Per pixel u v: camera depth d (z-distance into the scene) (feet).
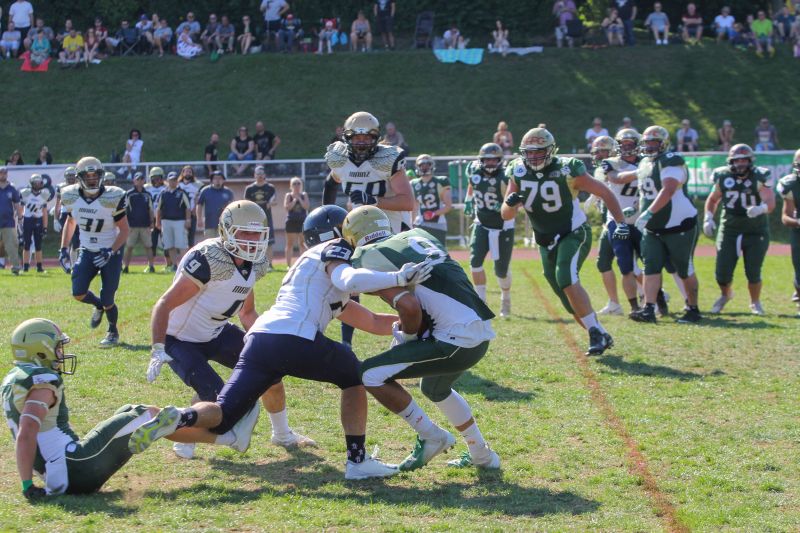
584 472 38.91
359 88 219.61
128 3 249.96
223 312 41.39
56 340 36.11
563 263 61.93
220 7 250.57
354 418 38.42
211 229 127.95
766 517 33.35
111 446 35.63
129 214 125.59
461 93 217.36
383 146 57.77
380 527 32.48
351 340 62.95
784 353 62.59
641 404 49.57
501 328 74.23
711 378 55.26
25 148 204.44
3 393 35.40
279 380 38.45
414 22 249.55
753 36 227.40
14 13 233.76
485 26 248.11
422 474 39.04
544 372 57.21
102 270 66.95
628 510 34.19
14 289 102.63
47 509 33.86
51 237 172.14
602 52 228.84
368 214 38.86
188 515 33.60
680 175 73.56
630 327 74.49
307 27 252.83
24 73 226.17
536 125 206.39
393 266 36.78
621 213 62.69
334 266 37.86
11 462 39.70
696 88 215.72
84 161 66.59
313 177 166.71
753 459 40.14
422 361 37.22
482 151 78.84
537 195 62.03
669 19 262.88
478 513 33.96
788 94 211.82
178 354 41.39
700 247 155.74
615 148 81.82
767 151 173.17
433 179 93.56
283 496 36.01
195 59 230.27
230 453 41.93
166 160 199.00
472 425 39.04
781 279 108.88
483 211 80.12
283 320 37.81
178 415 34.96
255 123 209.67
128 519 33.09
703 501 35.12
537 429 45.03
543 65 225.35
